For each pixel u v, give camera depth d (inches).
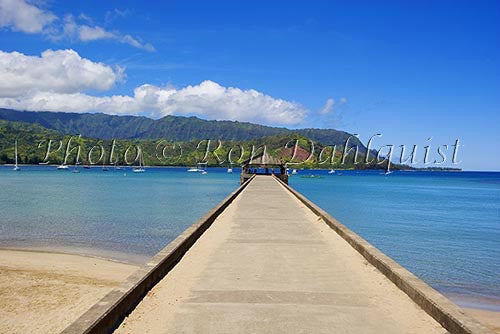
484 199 2050.9
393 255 730.8
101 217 1134.4
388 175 6427.2
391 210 1459.2
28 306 430.3
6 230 930.1
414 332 193.5
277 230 471.5
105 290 492.1
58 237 848.9
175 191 2156.7
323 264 318.3
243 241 407.8
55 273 565.3
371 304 230.4
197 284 265.1
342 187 2866.6
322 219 542.3
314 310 221.0
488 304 478.0
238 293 248.1
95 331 175.0
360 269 303.7
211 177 4028.1
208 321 205.0
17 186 2495.1
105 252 713.6
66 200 1627.7
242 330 194.5
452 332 189.2
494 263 673.6
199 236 431.5
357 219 1201.4
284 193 984.9
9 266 599.5
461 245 826.8
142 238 836.6
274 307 225.0
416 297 231.5
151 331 193.2
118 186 2559.1
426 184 3747.5
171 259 310.7
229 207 692.7
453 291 528.7
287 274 289.7
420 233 968.9
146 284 249.1
